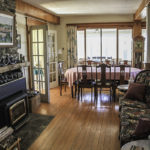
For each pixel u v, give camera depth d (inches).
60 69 216.2
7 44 135.8
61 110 163.5
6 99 120.4
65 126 130.8
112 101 189.5
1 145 84.4
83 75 188.4
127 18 256.5
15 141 91.1
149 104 122.1
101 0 174.7
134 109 112.0
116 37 268.5
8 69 129.5
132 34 262.1
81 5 195.3
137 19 245.9
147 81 133.7
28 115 141.5
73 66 277.6
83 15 261.6
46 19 226.7
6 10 136.2
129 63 275.3
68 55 276.7
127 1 179.9
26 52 201.8
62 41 278.5
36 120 141.1
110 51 281.4
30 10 185.6
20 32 188.7
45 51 178.7
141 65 247.9
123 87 150.9
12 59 140.2
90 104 180.1
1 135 88.3
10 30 139.4
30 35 186.7
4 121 112.8
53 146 105.4
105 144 106.8
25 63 154.9
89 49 285.6
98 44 281.7
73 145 106.2
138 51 248.4
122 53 276.4
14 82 134.0
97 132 121.5
